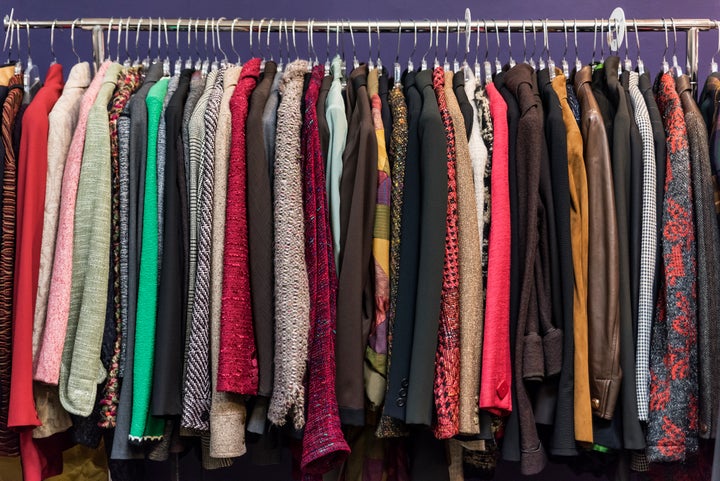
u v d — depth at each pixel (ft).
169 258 3.82
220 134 3.90
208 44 5.81
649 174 3.96
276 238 3.78
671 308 3.84
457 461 4.10
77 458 4.50
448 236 3.82
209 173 3.88
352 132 4.01
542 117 4.04
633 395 3.79
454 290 3.78
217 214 3.83
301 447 4.14
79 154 3.91
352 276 3.76
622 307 3.85
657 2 5.78
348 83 4.29
